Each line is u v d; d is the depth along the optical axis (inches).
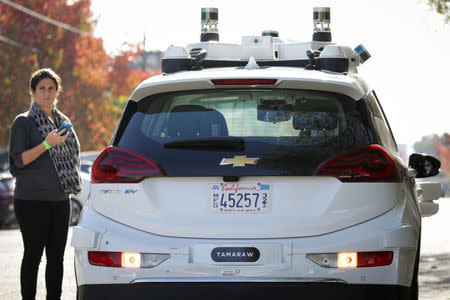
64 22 2381.9
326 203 282.5
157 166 288.4
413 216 294.0
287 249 280.7
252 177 284.4
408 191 301.4
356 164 284.4
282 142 287.4
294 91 300.8
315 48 413.1
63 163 398.3
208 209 285.1
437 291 493.4
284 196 283.3
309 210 282.5
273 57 372.2
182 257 283.4
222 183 285.3
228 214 284.2
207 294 282.4
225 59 374.6
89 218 294.8
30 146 397.7
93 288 290.7
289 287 280.1
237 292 281.1
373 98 323.6
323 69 325.1
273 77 295.0
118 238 288.0
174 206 287.0
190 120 300.4
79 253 295.0
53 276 404.2
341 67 324.8
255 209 283.4
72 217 981.2
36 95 404.5
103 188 293.9
